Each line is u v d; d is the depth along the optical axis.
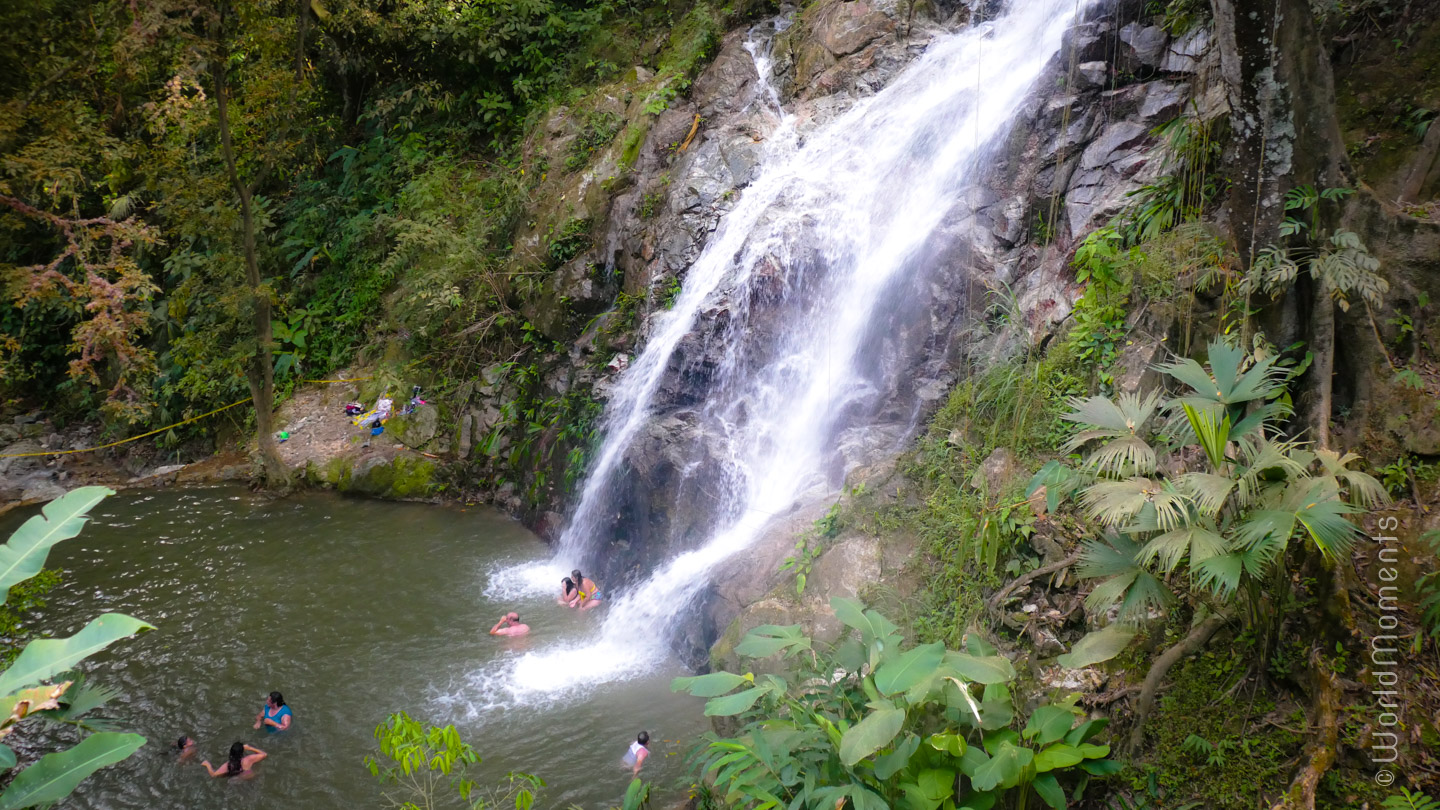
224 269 12.16
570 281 11.92
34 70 9.35
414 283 13.20
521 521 11.48
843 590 6.30
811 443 8.79
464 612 9.05
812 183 9.77
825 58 11.16
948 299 8.13
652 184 11.58
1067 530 5.54
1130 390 5.96
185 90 11.15
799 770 4.39
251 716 7.30
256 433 13.78
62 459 14.28
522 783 6.27
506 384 12.53
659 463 9.04
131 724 7.21
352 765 6.66
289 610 9.16
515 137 14.76
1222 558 3.69
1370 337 4.82
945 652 4.40
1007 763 3.95
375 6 14.81
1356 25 6.07
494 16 14.88
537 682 7.68
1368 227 5.04
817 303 9.17
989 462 6.38
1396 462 4.61
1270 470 3.95
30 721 7.21
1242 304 5.18
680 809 5.73
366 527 11.38
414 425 12.84
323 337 14.66
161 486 13.04
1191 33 7.36
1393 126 5.57
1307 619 4.23
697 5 13.32
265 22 10.66
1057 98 8.09
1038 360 6.80
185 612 9.12
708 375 9.37
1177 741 4.31
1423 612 4.03
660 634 8.27
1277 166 5.02
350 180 15.83
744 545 7.73
